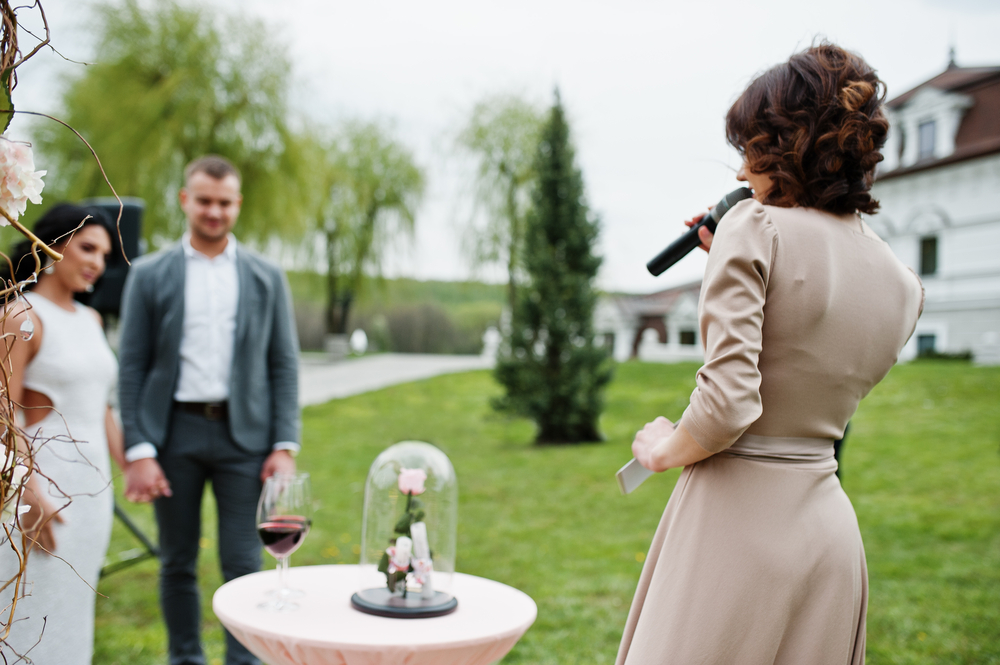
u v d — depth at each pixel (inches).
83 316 83.9
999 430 320.5
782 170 48.9
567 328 357.1
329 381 596.1
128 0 438.9
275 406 104.7
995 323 673.0
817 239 47.2
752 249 45.8
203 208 100.0
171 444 98.3
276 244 508.1
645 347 819.4
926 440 310.8
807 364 46.3
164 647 116.8
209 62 444.8
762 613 45.1
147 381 99.2
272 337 105.6
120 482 227.3
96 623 128.6
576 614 135.6
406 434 374.9
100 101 426.3
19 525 39.5
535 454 327.6
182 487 98.3
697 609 45.8
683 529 48.1
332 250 826.2
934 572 160.9
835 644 45.5
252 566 100.1
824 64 49.2
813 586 45.6
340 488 257.0
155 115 427.8
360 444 346.6
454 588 71.5
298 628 57.5
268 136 468.1
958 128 724.0
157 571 160.9
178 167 442.6
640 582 51.5
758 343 44.5
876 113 49.7
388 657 53.9
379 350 1060.5
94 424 81.0
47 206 408.2
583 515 223.9
